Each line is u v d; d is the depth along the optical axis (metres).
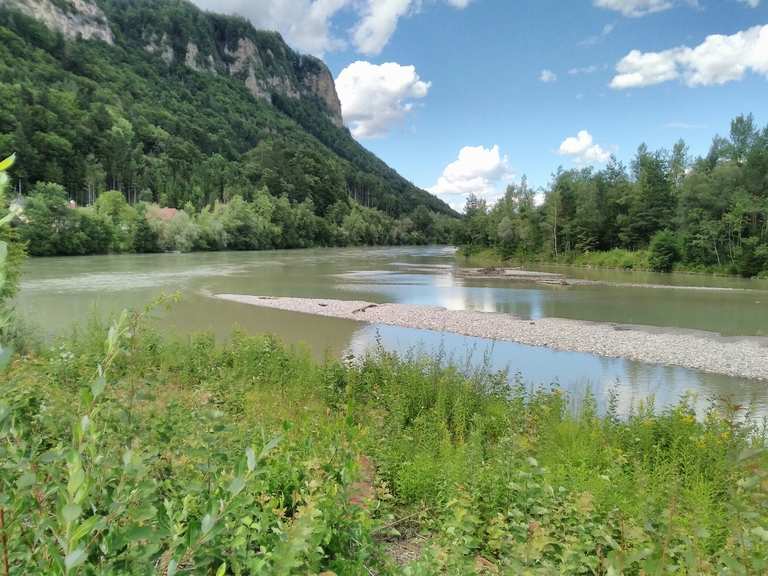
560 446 7.56
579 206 75.25
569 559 3.07
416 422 8.20
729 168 59.12
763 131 69.25
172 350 11.59
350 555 2.97
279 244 102.62
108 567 1.50
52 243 58.72
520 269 62.41
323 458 4.11
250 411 6.92
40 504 1.72
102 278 38.75
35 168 77.00
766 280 46.81
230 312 26.55
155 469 2.83
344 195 151.75
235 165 142.12
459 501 4.06
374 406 9.25
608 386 15.51
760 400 14.24
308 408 8.02
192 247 80.44
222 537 2.17
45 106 92.19
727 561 2.44
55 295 29.03
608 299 34.12
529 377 16.44
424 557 3.01
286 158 148.38
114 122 117.69
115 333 1.62
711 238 54.12
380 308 29.00
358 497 3.92
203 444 3.23
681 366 18.14
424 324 24.91
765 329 24.25
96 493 1.68
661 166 70.00
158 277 41.09
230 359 11.95
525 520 3.96
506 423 8.24
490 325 24.84
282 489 3.68
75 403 3.39
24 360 5.77
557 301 33.16
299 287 38.62
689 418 8.39
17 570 1.47
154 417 3.62
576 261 70.38
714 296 35.53
